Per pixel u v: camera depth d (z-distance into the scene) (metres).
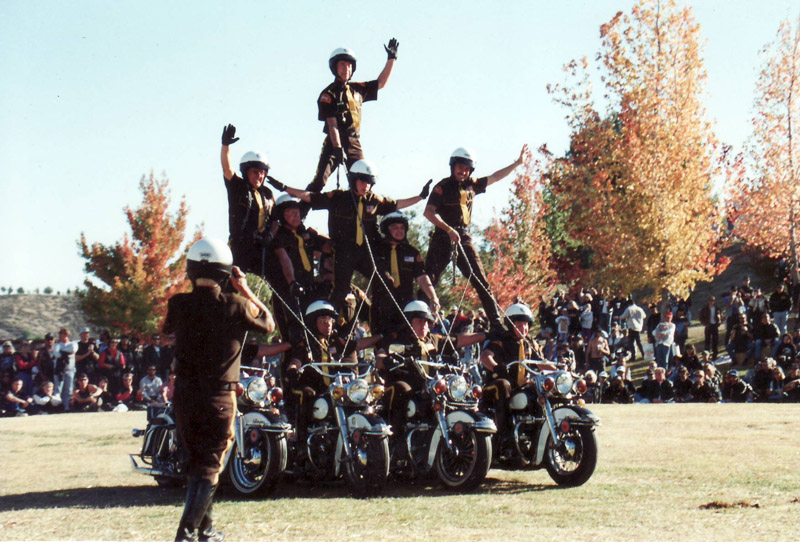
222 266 5.94
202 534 5.85
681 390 19.53
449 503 7.76
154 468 9.04
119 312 36.31
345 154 11.12
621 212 31.66
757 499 7.63
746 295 27.30
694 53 31.41
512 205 37.22
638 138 31.50
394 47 11.61
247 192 9.91
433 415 8.95
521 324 9.57
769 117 33.81
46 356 20.78
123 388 20.83
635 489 8.26
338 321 10.27
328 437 8.78
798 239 34.12
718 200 35.16
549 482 9.08
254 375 9.00
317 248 10.70
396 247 10.59
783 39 33.78
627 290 31.52
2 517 7.28
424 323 9.37
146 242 36.88
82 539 6.42
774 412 14.50
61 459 11.19
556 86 32.69
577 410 8.77
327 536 6.41
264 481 8.25
